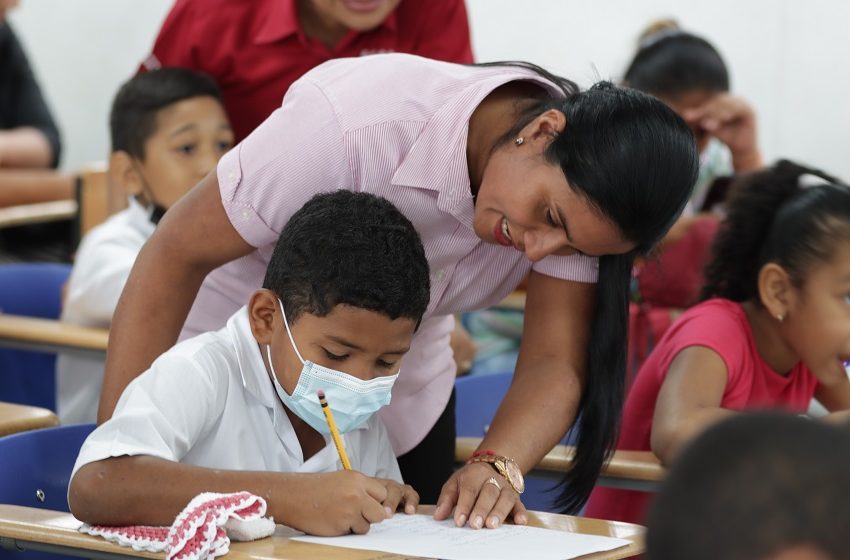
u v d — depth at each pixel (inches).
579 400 111.3
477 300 115.3
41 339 171.5
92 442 92.4
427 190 103.1
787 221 140.5
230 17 167.2
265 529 87.0
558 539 90.0
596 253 97.0
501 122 101.3
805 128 287.3
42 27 346.3
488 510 95.7
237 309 117.8
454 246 108.5
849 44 280.7
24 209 272.5
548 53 304.0
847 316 137.8
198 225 105.0
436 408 124.0
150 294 106.5
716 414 126.3
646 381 143.6
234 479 90.2
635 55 236.7
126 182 183.5
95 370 179.6
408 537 89.3
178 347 101.7
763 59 289.0
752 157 229.5
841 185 142.6
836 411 151.5
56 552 89.7
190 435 96.5
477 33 310.0
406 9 164.7
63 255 289.1
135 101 177.0
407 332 97.3
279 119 103.3
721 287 147.9
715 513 35.2
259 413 102.7
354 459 109.6
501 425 107.6
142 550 85.0
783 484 34.7
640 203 92.0
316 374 97.0
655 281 205.3
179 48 173.8
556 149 93.4
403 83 103.3
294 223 99.0
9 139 296.0
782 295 139.6
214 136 174.9
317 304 95.0
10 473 107.1
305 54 163.9
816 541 34.2
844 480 34.6
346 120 101.2
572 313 111.3
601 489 143.8
